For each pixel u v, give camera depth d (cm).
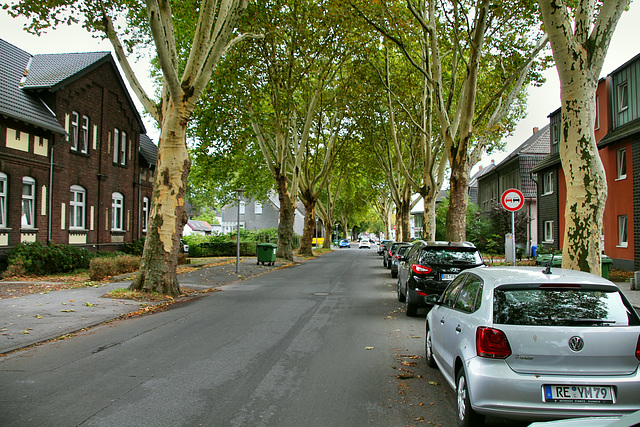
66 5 1334
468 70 1539
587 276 470
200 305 1224
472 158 1798
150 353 718
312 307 1198
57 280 1669
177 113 1343
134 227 2756
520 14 1591
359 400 518
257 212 7300
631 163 1827
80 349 744
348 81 2709
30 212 1964
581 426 278
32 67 2259
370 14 1664
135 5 1523
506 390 401
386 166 3659
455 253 1064
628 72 1880
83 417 459
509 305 438
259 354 714
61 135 2103
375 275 2211
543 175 2866
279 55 2522
